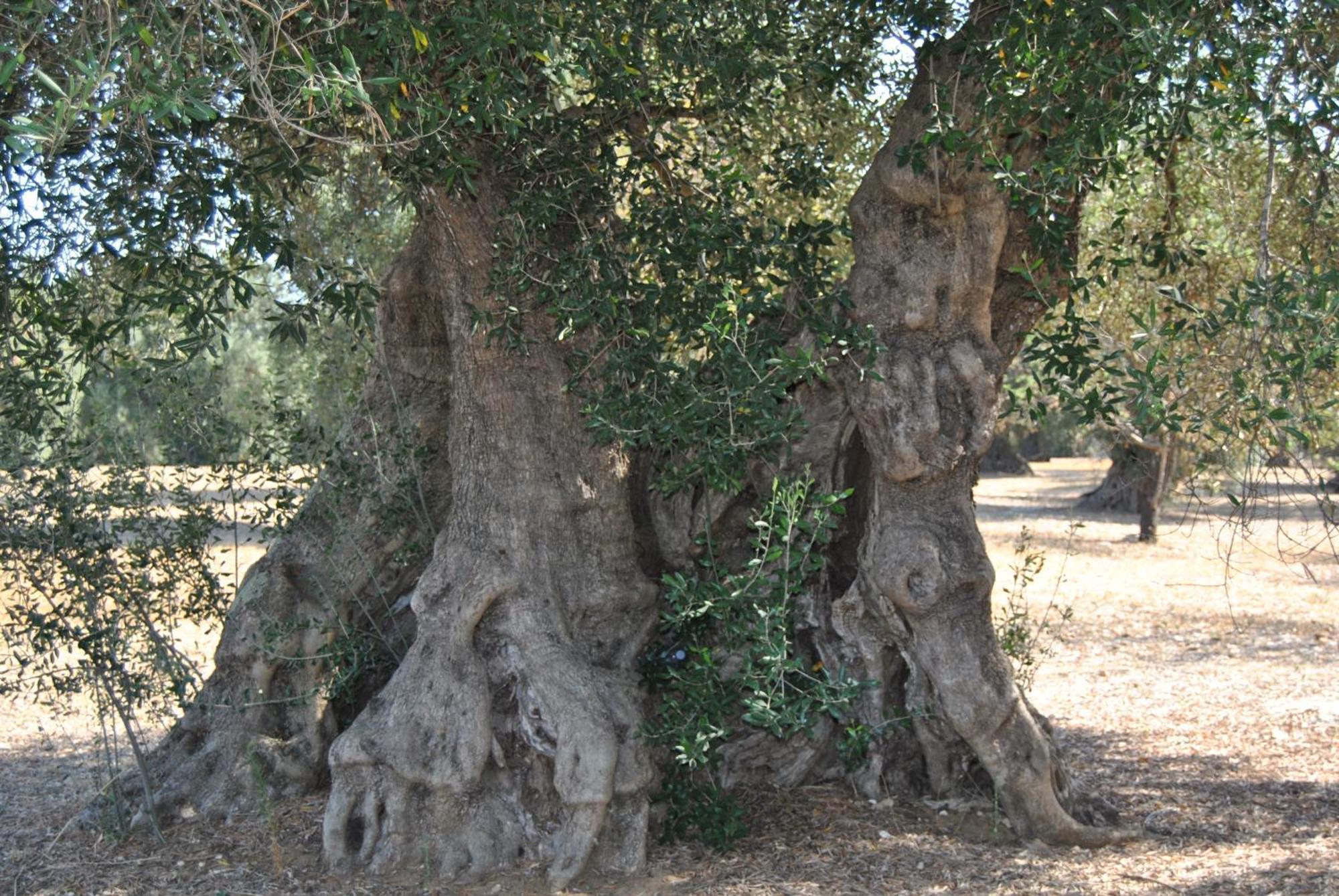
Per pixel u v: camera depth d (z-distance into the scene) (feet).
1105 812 21.09
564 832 17.92
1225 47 15.87
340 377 29.01
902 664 20.89
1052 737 21.45
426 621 19.51
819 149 25.48
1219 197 27.04
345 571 22.79
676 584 17.13
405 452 22.63
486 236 19.24
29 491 20.40
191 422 22.20
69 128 12.12
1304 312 14.15
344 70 14.20
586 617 19.88
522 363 20.02
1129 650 43.19
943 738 20.56
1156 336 15.40
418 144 16.35
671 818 19.19
